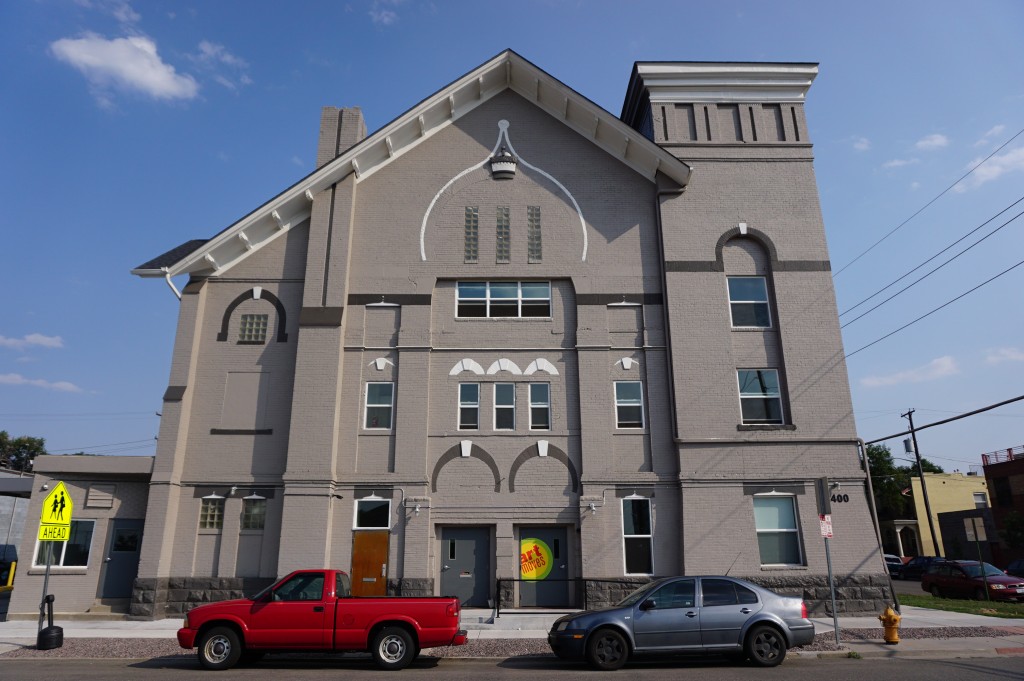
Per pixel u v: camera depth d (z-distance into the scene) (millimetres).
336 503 20656
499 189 23375
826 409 21266
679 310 21969
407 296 22344
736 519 20312
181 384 21406
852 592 19844
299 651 13320
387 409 21547
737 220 22859
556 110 23938
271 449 21219
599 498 20547
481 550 20891
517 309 22578
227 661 12945
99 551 20688
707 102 24094
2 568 41125
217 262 22703
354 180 23109
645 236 23016
